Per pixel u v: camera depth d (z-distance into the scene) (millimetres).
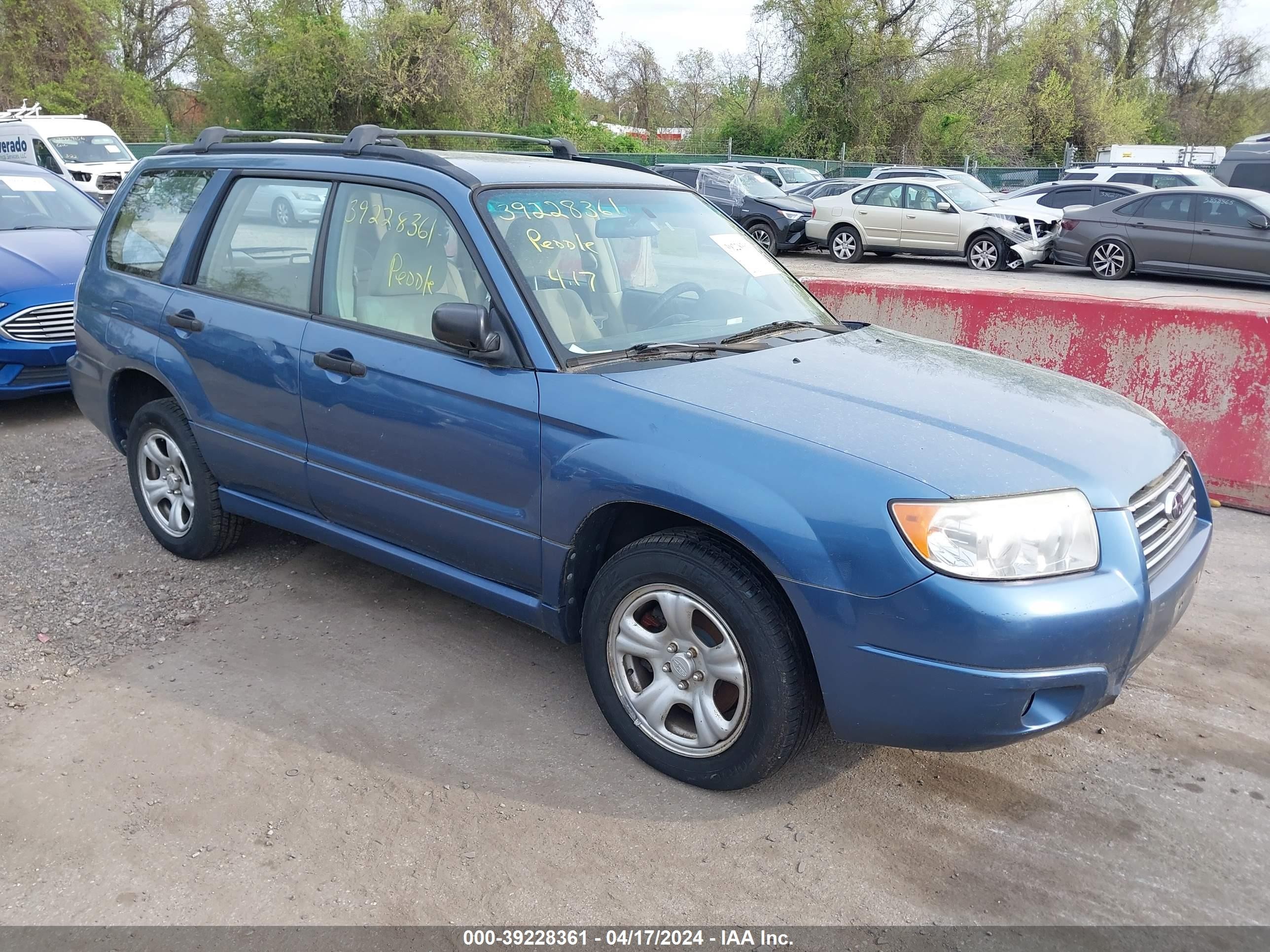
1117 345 6156
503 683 3752
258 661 3877
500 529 3383
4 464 6184
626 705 3234
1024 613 2572
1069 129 48188
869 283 7184
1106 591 2688
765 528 2736
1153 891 2764
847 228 20203
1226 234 15758
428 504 3574
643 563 3053
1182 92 60906
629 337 3500
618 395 3090
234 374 4125
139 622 4164
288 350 3898
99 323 4789
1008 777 3270
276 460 4078
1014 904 2703
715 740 3033
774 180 28469
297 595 4449
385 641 4055
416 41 33750
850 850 2896
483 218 3479
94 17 39781
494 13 36281
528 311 3311
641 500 2971
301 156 4148
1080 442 3004
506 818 2990
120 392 4855
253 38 34969
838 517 2674
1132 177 23484
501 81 36219
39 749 3273
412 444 3543
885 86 42188
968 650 2578
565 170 4000
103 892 2666
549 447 3176
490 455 3332
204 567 4715
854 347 3711
